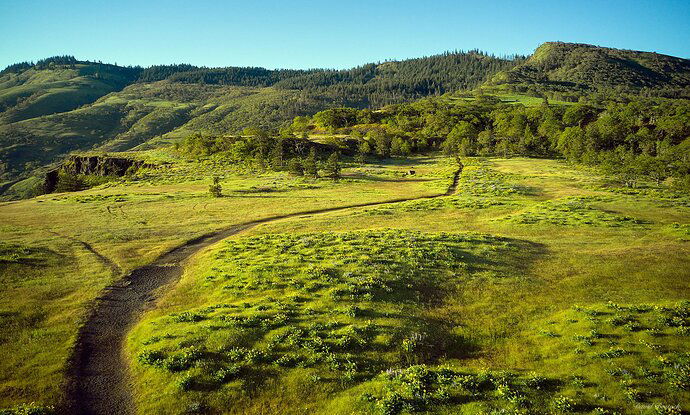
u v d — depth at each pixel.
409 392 16.95
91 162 143.00
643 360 19.28
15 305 27.88
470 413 15.58
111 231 53.66
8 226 56.06
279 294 28.69
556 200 72.75
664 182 104.00
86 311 27.34
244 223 61.00
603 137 157.38
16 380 19.06
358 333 22.61
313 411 16.67
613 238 46.28
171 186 101.88
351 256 36.97
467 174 118.19
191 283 32.75
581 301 28.19
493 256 38.22
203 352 20.64
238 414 16.67
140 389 18.27
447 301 28.25
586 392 16.95
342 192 91.50
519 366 20.05
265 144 147.50
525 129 185.62
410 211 67.31
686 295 28.69
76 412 16.89
